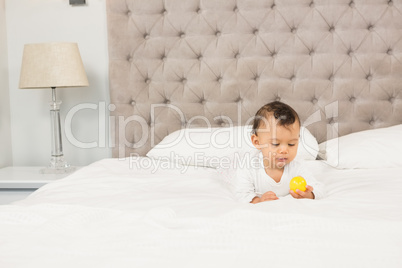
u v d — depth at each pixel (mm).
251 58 2385
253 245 838
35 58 2170
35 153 2672
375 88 2324
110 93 2459
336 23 2340
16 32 2600
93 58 2570
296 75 2379
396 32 2303
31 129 2652
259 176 1501
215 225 954
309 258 772
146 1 2412
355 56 2338
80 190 1518
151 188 1560
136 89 2445
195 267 733
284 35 2361
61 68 2168
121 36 2420
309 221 955
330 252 803
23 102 2637
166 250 820
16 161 2676
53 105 2328
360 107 2340
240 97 2424
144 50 2434
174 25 2416
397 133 1996
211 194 1443
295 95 2373
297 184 1328
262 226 953
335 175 1768
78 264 753
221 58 2398
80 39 2566
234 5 2396
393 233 896
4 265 757
